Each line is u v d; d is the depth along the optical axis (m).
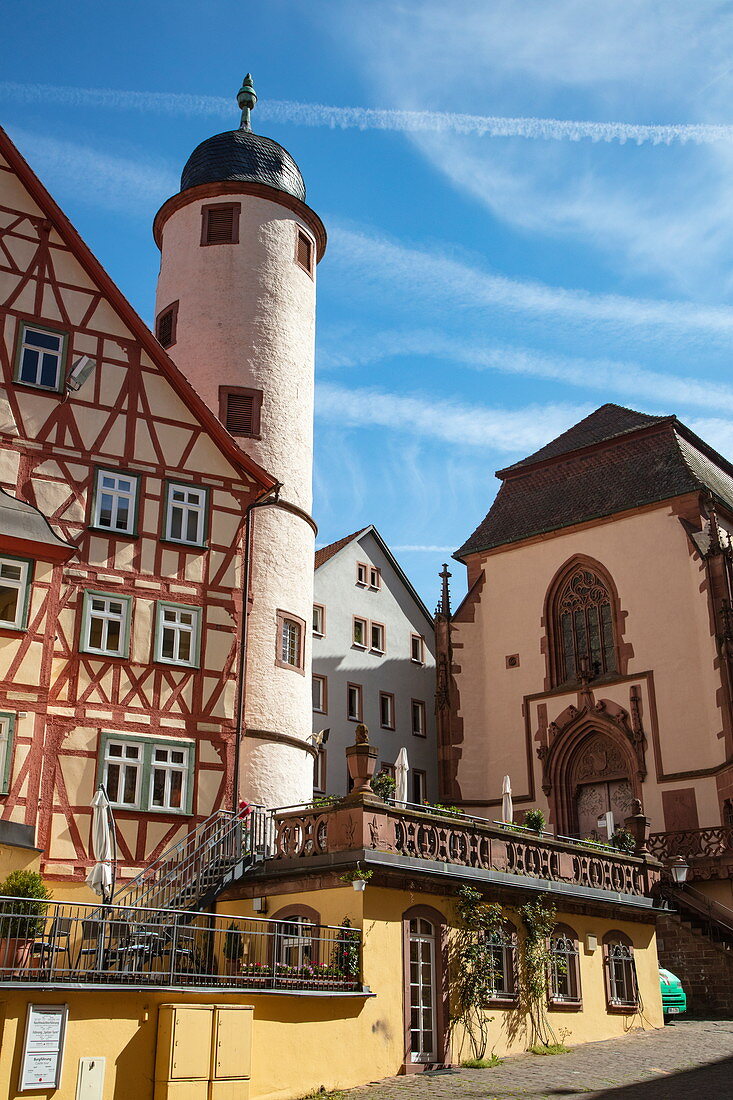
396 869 18.11
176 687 23.94
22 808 20.77
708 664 36.00
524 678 40.75
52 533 22.61
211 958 15.98
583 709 38.66
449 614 42.19
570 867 22.86
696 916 30.69
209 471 26.09
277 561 28.00
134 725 23.12
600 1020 22.59
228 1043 14.66
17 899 14.23
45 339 24.67
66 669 22.72
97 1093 13.46
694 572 37.31
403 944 18.22
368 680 42.34
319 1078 15.97
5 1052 12.84
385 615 44.25
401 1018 17.75
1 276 24.55
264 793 25.41
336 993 16.44
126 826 22.31
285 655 27.52
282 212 32.09
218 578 25.36
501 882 20.31
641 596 38.53
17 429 23.78
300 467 30.09
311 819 19.27
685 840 34.53
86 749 22.39
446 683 41.44
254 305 30.67
